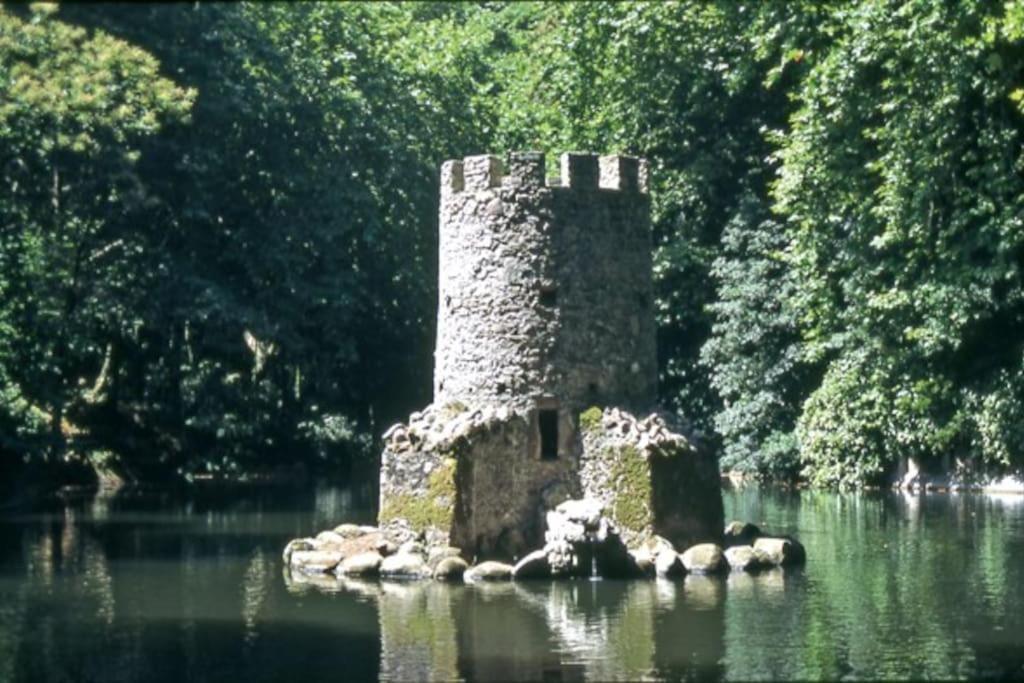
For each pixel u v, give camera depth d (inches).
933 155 1747.0
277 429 2923.2
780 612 1175.6
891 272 1943.9
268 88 2763.3
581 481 1482.5
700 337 2716.5
